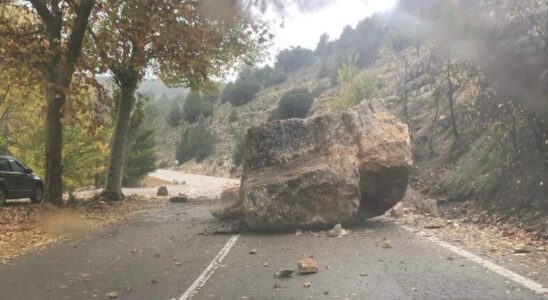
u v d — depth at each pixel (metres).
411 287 6.51
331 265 8.06
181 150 94.19
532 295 5.95
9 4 16.91
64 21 17.98
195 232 12.23
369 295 6.24
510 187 12.06
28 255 9.52
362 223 12.83
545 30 11.36
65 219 14.02
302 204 11.72
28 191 19.66
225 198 13.62
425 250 8.91
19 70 16.73
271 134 12.99
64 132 26.27
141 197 22.95
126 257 9.28
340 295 6.30
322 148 12.77
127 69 20.23
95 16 17.72
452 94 19.47
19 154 29.33
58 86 15.60
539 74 11.57
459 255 8.33
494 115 13.70
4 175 18.30
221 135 94.12
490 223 11.50
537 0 11.80
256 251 9.63
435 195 15.67
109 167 21.19
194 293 6.64
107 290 6.93
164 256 9.32
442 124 19.34
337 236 10.98
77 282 7.41
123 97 21.05
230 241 10.91
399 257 8.41
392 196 12.69
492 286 6.39
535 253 8.23
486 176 13.28
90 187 36.69
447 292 6.21
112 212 16.70
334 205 11.70
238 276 7.55
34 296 6.68
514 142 12.23
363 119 12.88
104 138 27.36
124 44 19.19
